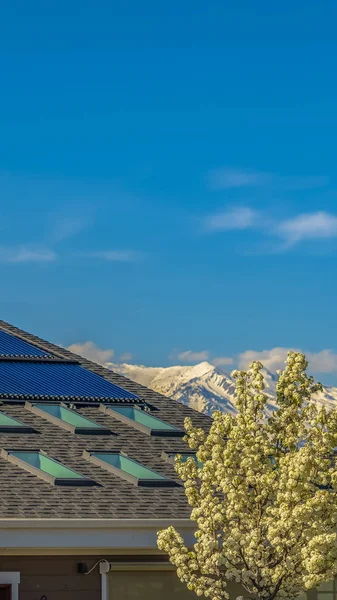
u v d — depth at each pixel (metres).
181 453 41.84
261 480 34.16
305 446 34.47
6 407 42.44
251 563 33.62
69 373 48.28
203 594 36.97
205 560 34.47
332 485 34.22
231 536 33.84
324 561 32.53
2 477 36.78
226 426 35.84
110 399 45.25
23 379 45.59
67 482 37.12
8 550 33.97
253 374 36.34
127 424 43.66
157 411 46.34
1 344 50.84
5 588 34.06
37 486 36.62
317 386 36.19
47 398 43.66
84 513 35.31
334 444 34.81
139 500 37.19
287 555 33.50
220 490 37.78
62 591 34.81
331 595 38.66
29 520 33.94
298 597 37.72
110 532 35.16
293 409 35.88
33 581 34.47
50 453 39.41
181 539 34.25
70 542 34.53
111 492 37.28
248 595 37.56
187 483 35.53
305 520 33.00
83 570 35.09
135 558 36.09
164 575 36.62
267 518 33.69
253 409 35.91
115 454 40.12
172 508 37.06
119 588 35.84
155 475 38.91
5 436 39.97
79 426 41.72
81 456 39.78
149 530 35.75
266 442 34.97
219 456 35.34
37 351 51.09
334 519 33.31
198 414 47.38
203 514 35.28
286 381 36.22
